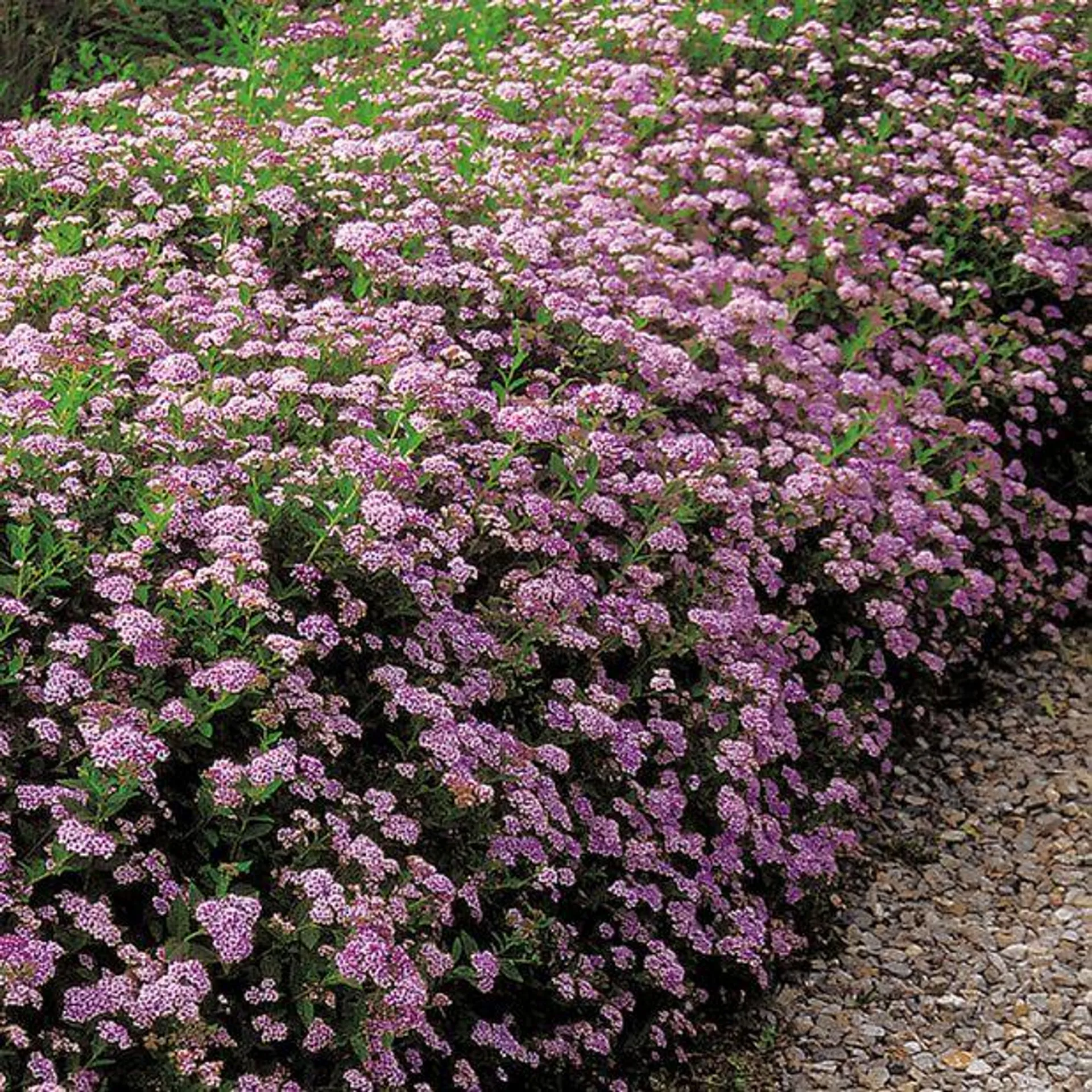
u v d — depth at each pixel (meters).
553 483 3.07
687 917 2.82
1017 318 3.74
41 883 2.38
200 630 2.55
